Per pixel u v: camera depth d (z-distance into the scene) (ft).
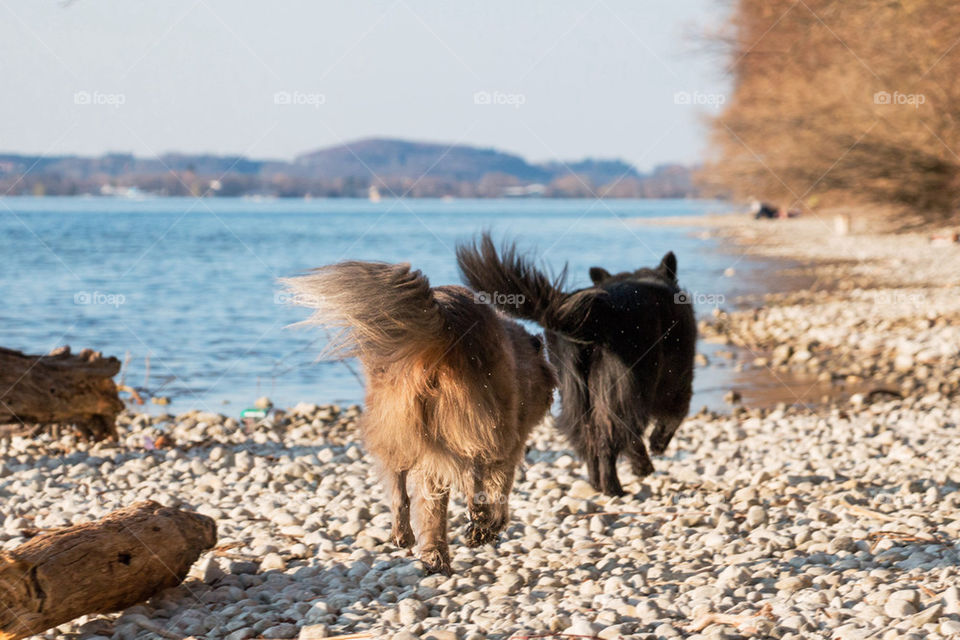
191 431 37.86
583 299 25.64
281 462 31.55
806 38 73.20
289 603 18.25
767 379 50.52
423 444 18.47
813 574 18.58
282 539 22.45
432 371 17.98
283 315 74.02
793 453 31.99
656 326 27.25
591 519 24.04
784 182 83.51
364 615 17.47
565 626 16.47
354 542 22.61
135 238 172.45
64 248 143.13
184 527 18.69
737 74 79.92
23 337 62.23
